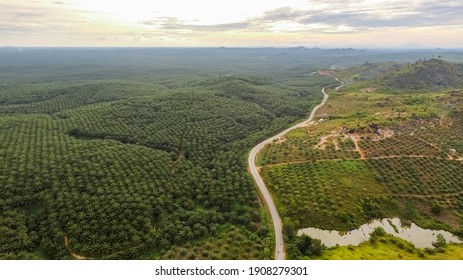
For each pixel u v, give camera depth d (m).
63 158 160.12
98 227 120.06
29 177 142.00
